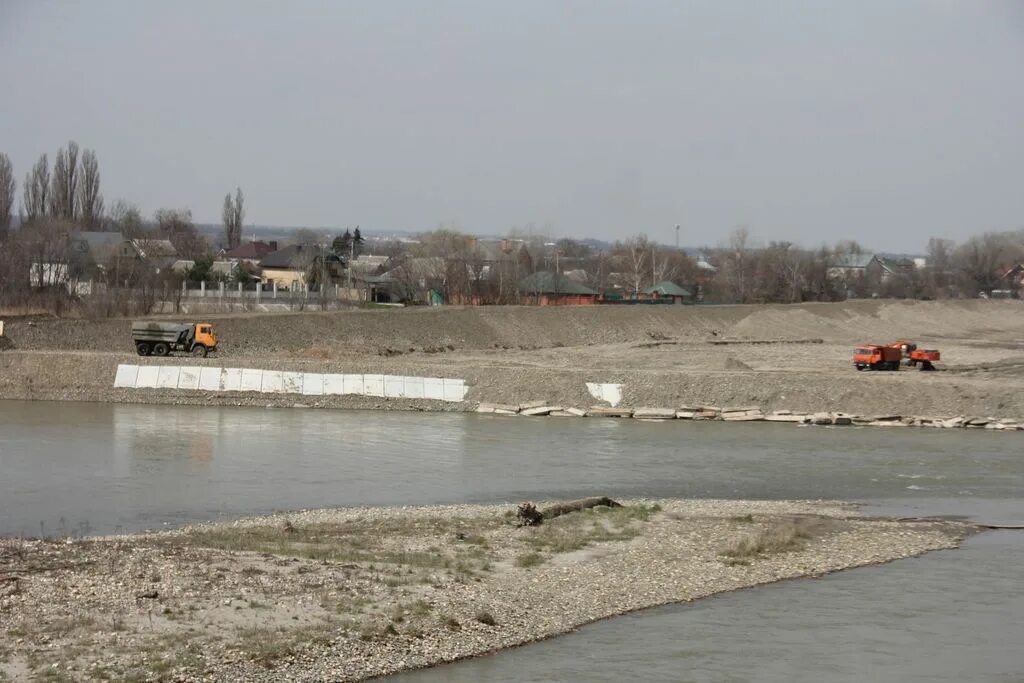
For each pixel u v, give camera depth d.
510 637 39.75
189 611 39.34
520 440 89.50
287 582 43.66
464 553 50.78
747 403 107.00
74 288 154.62
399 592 43.47
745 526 59.12
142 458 77.25
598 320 196.75
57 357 113.94
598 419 103.31
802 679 36.34
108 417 97.94
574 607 43.69
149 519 58.41
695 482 73.19
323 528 55.56
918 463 81.50
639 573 48.94
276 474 72.62
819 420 102.50
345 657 36.41
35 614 38.12
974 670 37.41
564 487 70.50
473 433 92.81
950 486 72.81
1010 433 98.12
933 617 43.53
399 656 36.97
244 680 33.91
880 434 96.19
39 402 107.44
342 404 108.50
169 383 111.06
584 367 127.44
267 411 104.88
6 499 62.97
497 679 35.59
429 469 75.81
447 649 38.00
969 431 99.06
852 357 166.00
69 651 35.03
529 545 52.97
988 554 54.34
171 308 165.38
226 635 37.31
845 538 57.16
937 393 106.75
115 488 66.69
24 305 143.62
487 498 66.50
